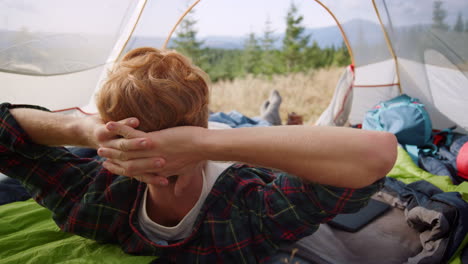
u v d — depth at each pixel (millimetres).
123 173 688
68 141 838
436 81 2645
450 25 2408
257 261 897
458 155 1942
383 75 2969
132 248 936
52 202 938
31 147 875
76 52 1978
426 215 1227
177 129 685
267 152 658
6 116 862
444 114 2627
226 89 7836
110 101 690
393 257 1161
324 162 647
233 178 894
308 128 681
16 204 1368
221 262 862
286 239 881
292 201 803
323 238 1202
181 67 708
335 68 8219
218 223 853
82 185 946
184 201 843
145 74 685
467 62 2428
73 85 2096
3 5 1726
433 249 1158
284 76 8281
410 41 2678
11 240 1100
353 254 1176
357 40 2977
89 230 941
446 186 1607
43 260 953
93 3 1937
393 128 2322
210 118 2494
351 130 679
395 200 1519
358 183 660
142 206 872
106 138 700
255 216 864
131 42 2305
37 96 1998
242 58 8914
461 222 1172
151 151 668
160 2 2344
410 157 1952
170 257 894
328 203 731
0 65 1801
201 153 682
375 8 2727
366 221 1352
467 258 1156
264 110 3471
